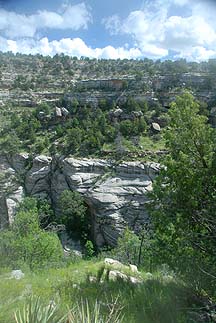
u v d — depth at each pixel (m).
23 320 5.25
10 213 78.31
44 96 127.00
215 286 10.84
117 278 11.15
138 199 75.00
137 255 28.05
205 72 113.94
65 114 104.38
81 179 80.06
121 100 110.06
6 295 8.93
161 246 12.56
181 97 12.87
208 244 11.75
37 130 99.81
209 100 103.88
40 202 77.25
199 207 12.16
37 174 86.81
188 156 12.55
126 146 85.94
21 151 91.25
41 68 149.88
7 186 83.50
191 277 11.10
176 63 115.12
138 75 114.75
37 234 28.45
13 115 99.38
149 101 106.94
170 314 9.01
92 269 12.11
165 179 12.80
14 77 138.62
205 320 9.38
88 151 86.00
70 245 71.88
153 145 86.88
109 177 79.25
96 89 116.19
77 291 9.59
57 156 86.88
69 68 149.88
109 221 72.81
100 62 153.12
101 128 91.31
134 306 9.06
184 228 12.09
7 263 17.19
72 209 74.75
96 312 5.39
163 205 12.72
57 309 5.67
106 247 71.44
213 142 12.50
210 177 12.02
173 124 12.78
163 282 11.52
